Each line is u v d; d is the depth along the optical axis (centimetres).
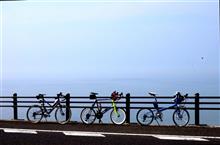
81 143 996
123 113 1382
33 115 1439
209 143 994
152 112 1352
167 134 1138
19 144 984
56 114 1423
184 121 1318
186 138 1068
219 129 1243
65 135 1126
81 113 1402
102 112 1393
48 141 1026
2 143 997
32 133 1167
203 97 1338
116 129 1248
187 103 1338
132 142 1009
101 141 1023
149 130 1222
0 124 1392
